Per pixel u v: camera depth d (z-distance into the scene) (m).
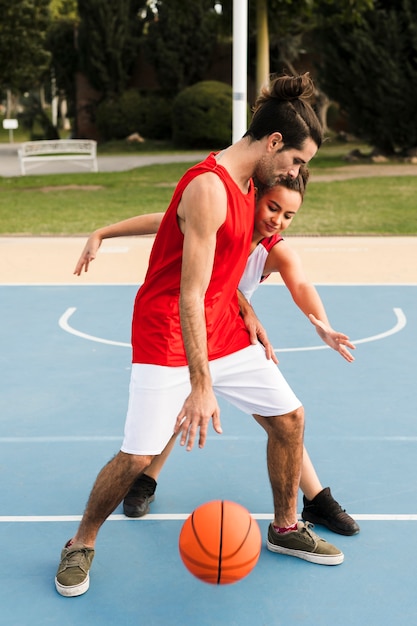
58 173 27.38
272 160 3.46
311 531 4.22
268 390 3.94
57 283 11.40
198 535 3.48
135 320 3.76
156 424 3.71
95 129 42.22
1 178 25.78
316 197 20.42
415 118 27.00
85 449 5.70
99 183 23.80
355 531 4.45
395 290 10.97
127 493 4.23
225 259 3.57
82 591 3.90
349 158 29.16
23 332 8.91
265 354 4.00
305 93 3.46
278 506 4.16
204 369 3.34
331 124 42.34
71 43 41.94
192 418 3.28
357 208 18.62
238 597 3.87
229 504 3.60
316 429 6.04
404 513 4.71
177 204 3.47
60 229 16.12
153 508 4.79
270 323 9.22
